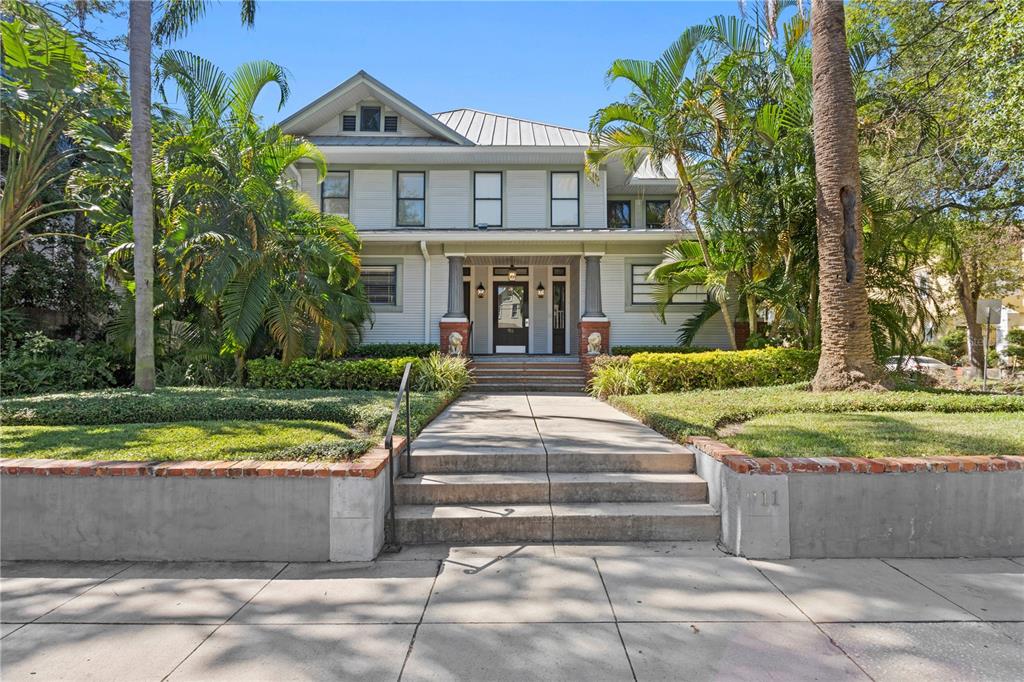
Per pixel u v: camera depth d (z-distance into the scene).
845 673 2.80
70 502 4.43
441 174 15.30
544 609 3.47
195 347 10.84
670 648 3.03
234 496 4.39
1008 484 4.43
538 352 16.62
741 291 11.27
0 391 9.17
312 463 4.56
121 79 10.98
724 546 4.52
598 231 13.73
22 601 3.67
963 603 3.56
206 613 3.48
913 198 10.30
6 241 9.95
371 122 15.67
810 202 9.77
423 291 14.51
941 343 24.89
